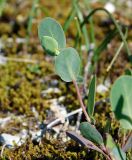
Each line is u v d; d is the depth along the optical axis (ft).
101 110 1.21
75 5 1.37
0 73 1.42
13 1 1.88
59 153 1.03
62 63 0.84
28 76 1.40
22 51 1.56
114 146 0.86
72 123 1.17
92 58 1.40
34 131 1.14
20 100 1.26
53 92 1.32
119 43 1.59
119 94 0.81
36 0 1.49
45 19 0.86
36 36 1.65
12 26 1.72
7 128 1.16
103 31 1.68
